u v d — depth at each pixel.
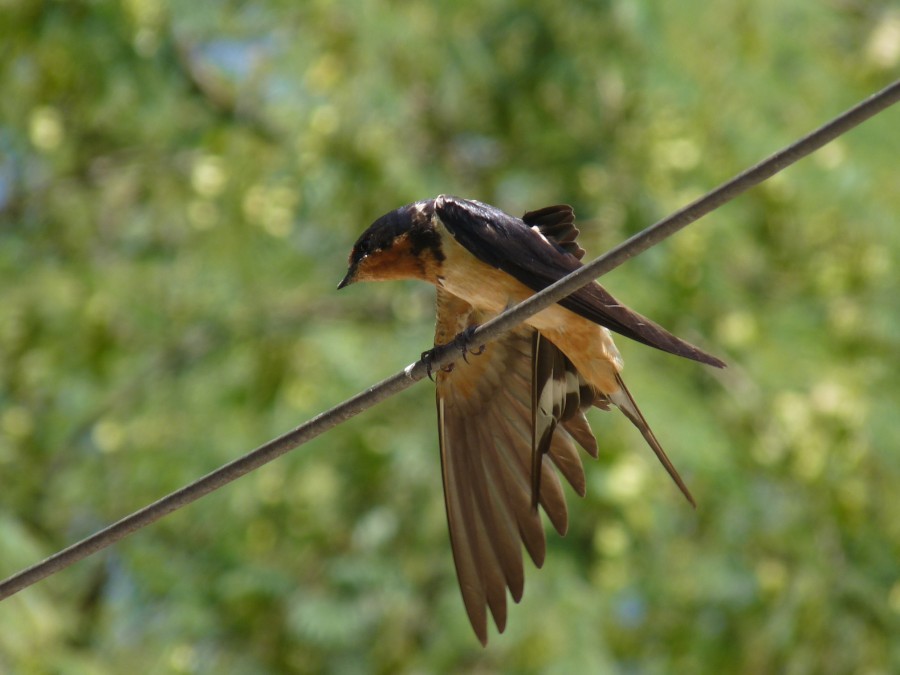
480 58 14.09
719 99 13.95
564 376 7.48
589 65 14.17
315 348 13.49
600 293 6.87
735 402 13.59
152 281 14.47
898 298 13.90
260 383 14.07
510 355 7.73
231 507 13.45
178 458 14.02
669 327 13.50
